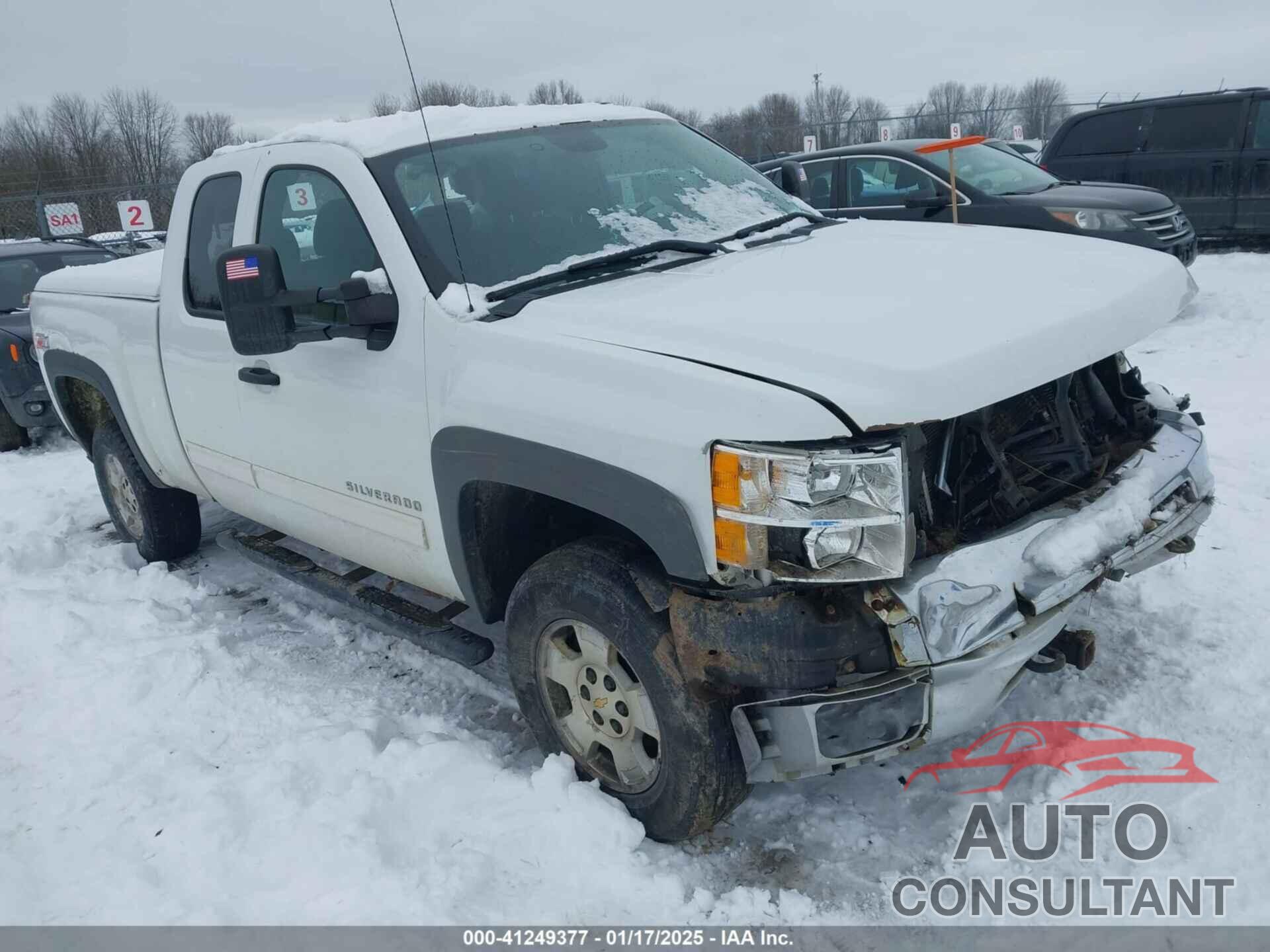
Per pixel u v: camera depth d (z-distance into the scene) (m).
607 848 2.75
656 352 2.52
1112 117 11.84
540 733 3.10
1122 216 8.31
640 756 2.81
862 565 2.27
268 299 3.00
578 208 3.41
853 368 2.26
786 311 2.60
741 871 2.71
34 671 4.07
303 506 3.81
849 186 9.20
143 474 5.04
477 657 3.39
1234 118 11.00
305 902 2.66
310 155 3.44
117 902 2.73
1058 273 2.85
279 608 4.64
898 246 3.29
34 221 20.50
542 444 2.66
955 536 2.52
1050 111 24.38
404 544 3.39
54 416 8.04
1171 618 3.68
